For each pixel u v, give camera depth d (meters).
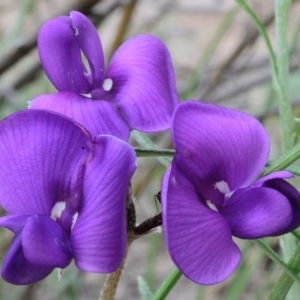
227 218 0.13
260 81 0.31
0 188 0.13
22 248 0.13
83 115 0.14
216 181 0.13
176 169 0.13
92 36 0.15
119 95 0.14
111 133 0.14
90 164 0.13
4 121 0.13
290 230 0.13
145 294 0.16
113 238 0.13
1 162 0.13
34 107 0.14
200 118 0.13
